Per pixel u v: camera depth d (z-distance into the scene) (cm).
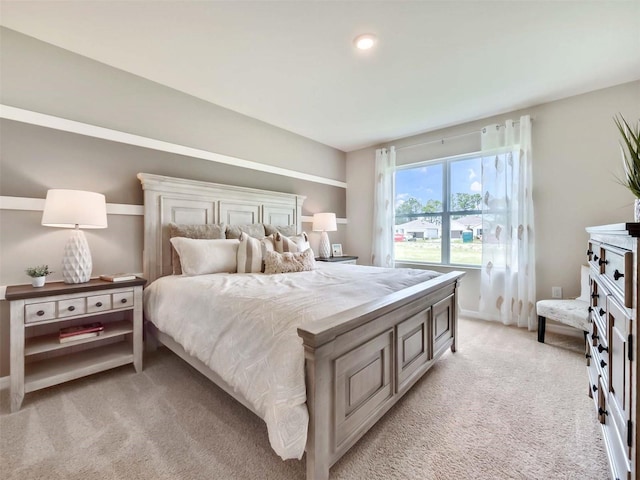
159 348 261
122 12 179
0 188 193
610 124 271
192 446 138
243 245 258
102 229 234
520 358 237
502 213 326
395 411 167
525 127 307
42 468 125
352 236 476
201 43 209
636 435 88
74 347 222
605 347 128
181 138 282
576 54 222
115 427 152
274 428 105
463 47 213
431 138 389
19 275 199
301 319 125
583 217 286
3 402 176
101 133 234
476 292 358
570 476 121
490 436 146
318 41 206
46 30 196
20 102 200
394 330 159
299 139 404
